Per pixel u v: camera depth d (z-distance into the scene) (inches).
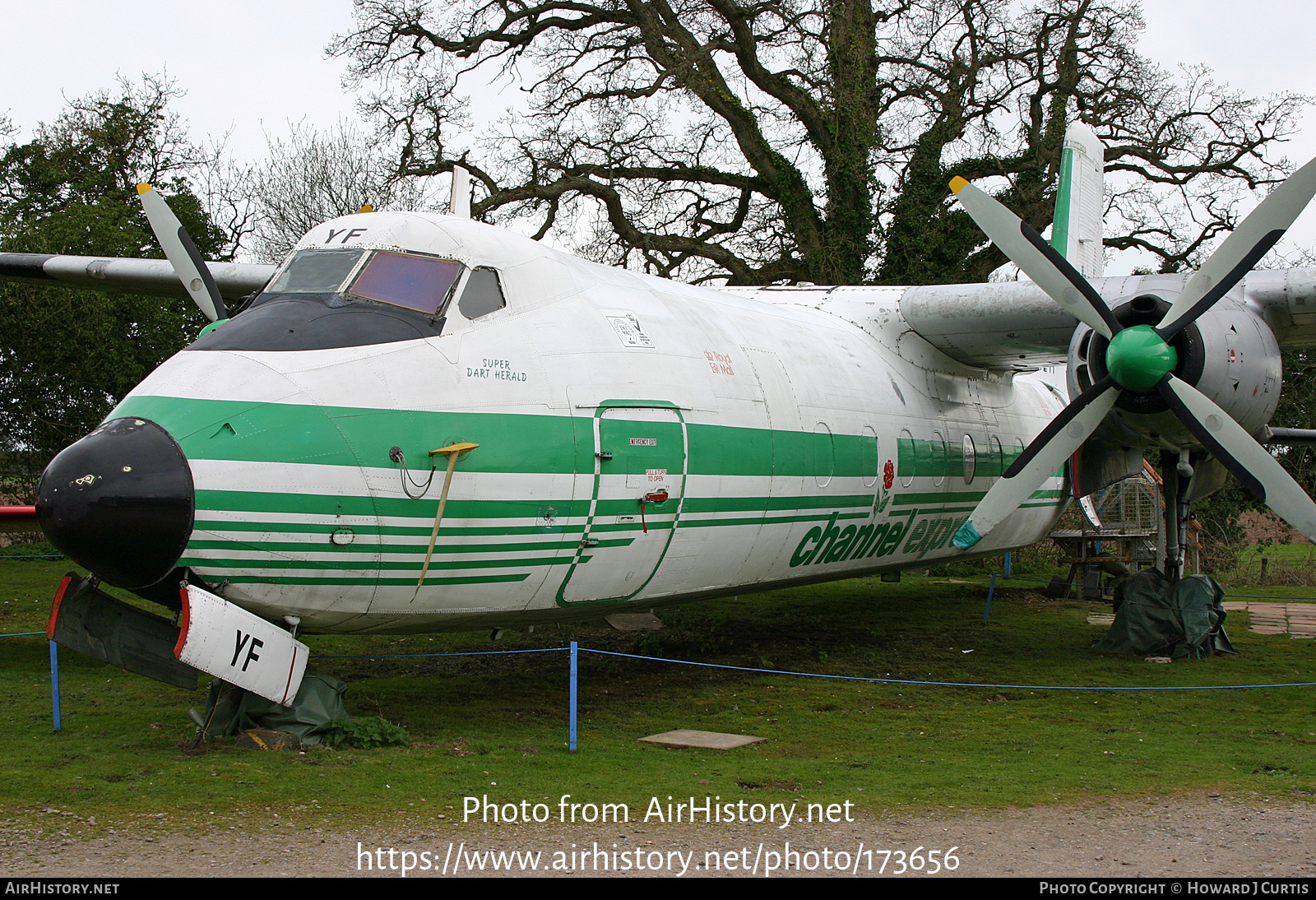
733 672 401.7
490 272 287.4
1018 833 195.2
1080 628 541.0
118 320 811.4
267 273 438.3
